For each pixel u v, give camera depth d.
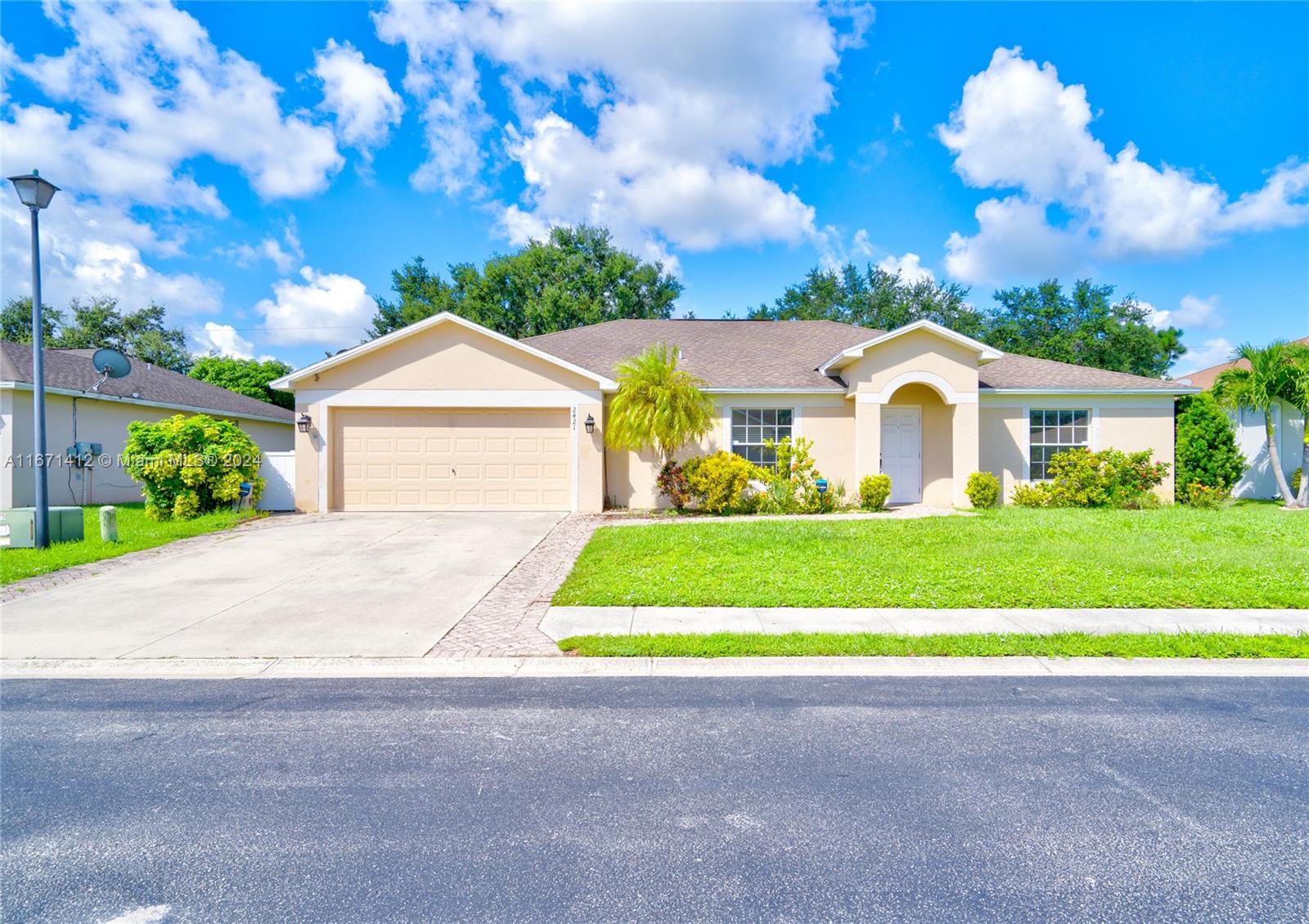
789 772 3.69
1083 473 15.02
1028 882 2.73
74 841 3.06
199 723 4.40
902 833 3.09
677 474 14.74
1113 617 6.48
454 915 2.54
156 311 41.91
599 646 5.70
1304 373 14.68
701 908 2.57
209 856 2.94
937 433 16.19
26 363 15.95
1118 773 3.67
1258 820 3.20
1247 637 5.85
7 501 14.71
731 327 20.72
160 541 10.88
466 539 11.27
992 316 39.84
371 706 4.66
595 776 3.65
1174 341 37.53
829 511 14.91
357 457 14.89
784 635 5.95
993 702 4.70
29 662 5.54
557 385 14.82
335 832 3.12
